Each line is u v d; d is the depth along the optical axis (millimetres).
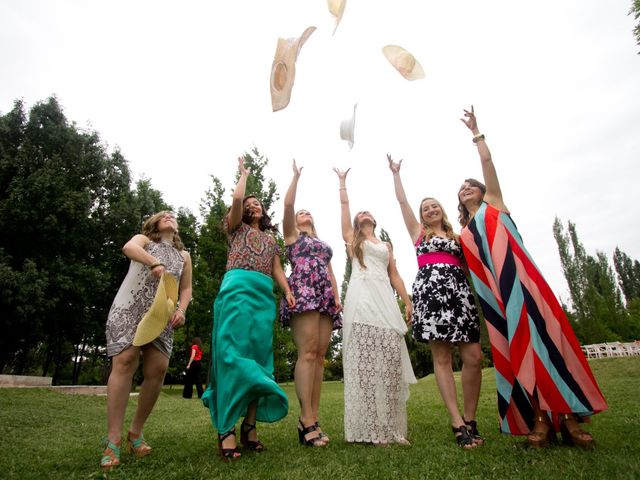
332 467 2154
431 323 3104
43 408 5887
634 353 20156
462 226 3598
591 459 2100
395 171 3953
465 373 3123
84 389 9328
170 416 5781
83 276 17891
